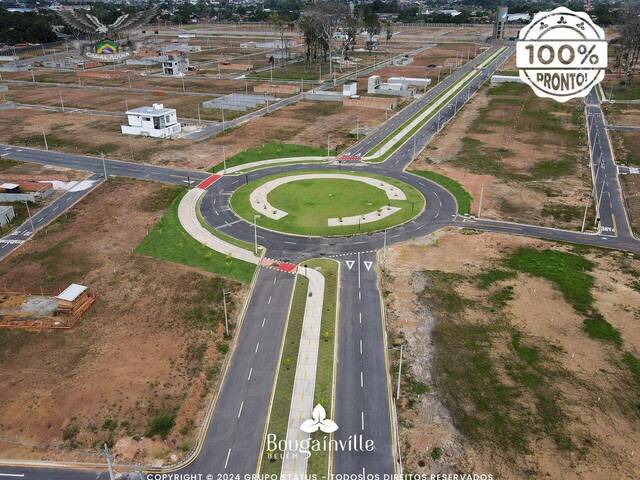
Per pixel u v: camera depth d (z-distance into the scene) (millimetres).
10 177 129875
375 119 186750
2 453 55094
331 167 139375
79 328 74438
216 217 110125
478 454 54750
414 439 56781
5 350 69938
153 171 136875
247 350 70500
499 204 115625
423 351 69875
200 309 79125
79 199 119750
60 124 181250
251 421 59375
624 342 71000
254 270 90000
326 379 65438
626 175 132375
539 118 185750
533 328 74000
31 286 84875
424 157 147000
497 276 86938
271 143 159250
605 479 51656
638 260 91875
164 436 57219
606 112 194125
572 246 97125
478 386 63812
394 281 86062
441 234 102188
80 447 55906
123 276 87938
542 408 60312
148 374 65875
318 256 94438
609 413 59500
